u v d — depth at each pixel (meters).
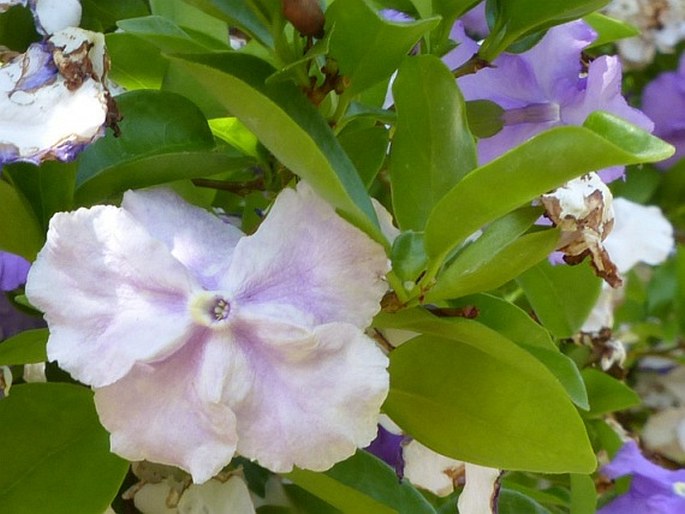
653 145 0.10
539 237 0.11
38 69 0.11
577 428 0.12
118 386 0.10
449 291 0.11
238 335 0.10
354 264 0.11
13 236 0.12
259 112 0.10
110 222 0.10
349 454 0.10
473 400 0.12
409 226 0.12
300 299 0.10
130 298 0.10
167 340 0.10
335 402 0.10
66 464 0.12
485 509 0.13
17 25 0.12
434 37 0.13
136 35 0.13
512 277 0.11
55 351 0.10
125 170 0.12
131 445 0.10
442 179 0.12
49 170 0.12
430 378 0.12
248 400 0.10
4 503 0.12
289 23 0.12
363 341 0.10
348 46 0.12
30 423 0.12
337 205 0.10
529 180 0.10
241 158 0.13
